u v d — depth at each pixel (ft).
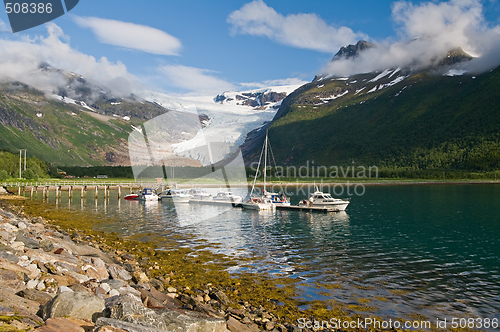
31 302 26.17
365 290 57.77
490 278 65.87
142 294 40.88
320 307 49.70
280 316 45.70
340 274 66.54
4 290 26.84
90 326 22.82
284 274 65.10
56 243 56.80
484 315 48.70
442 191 339.57
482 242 103.19
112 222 126.21
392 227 131.23
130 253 76.33
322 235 111.75
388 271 69.67
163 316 27.84
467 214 172.96
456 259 81.25
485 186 412.77
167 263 69.05
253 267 69.15
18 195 228.43
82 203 200.54
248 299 51.26
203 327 28.84
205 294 50.39
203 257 75.36
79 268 41.57
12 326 20.29
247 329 37.17
